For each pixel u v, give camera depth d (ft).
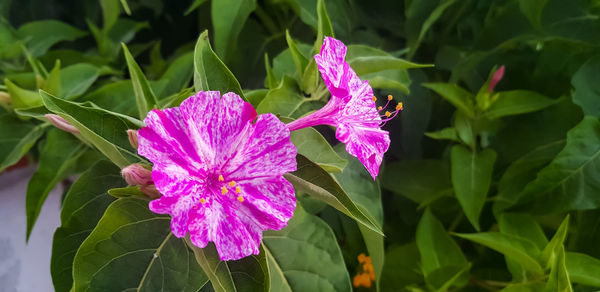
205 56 0.62
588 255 0.80
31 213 0.75
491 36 0.85
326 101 0.69
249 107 0.57
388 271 0.88
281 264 0.67
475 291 0.85
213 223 0.56
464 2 0.87
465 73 0.88
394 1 0.88
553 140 0.85
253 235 0.57
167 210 0.55
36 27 0.90
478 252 0.89
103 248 0.61
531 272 0.78
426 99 0.87
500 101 0.85
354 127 0.61
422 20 0.86
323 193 0.61
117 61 0.92
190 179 0.57
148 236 0.62
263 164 0.58
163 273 0.61
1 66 0.88
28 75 0.78
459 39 0.89
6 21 0.91
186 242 0.60
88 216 0.65
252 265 0.60
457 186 0.83
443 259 0.82
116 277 0.61
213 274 0.58
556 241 0.74
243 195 0.57
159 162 0.55
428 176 0.89
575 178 0.79
